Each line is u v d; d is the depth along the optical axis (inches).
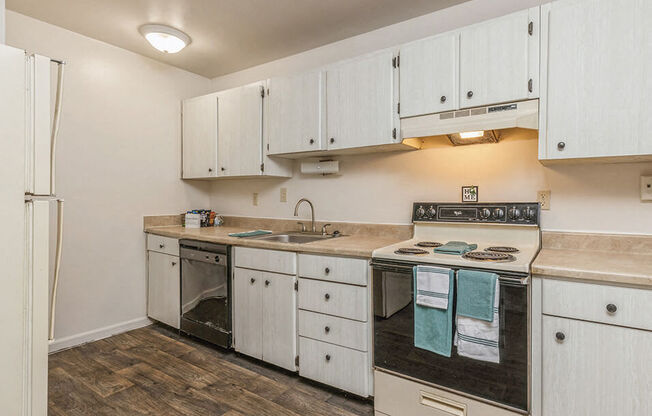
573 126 61.4
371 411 73.5
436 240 86.7
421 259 65.4
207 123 121.6
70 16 92.6
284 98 101.3
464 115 71.7
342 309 76.9
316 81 94.6
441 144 88.7
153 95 122.3
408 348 66.7
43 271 48.1
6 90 44.6
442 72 74.2
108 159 110.9
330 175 108.3
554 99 62.8
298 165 116.0
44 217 48.2
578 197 73.2
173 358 96.6
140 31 99.4
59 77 50.2
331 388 82.2
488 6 82.3
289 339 86.0
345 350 76.6
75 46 102.3
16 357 45.5
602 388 51.8
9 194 44.8
